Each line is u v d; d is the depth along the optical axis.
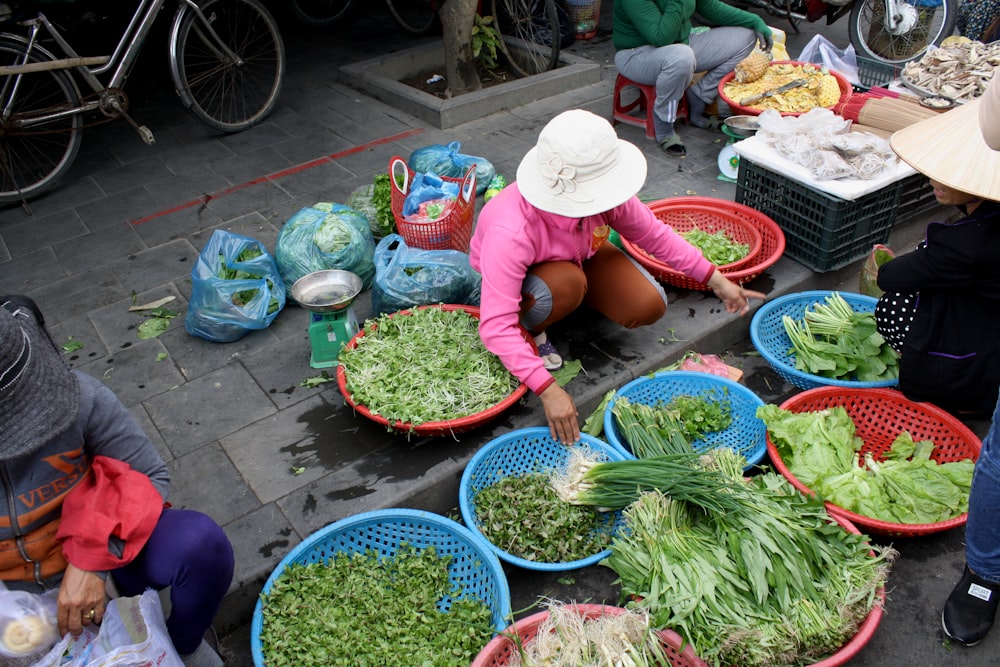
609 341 3.38
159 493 2.01
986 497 2.09
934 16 5.99
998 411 2.05
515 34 6.72
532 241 2.69
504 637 2.18
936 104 4.05
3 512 1.75
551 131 2.47
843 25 7.28
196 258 4.14
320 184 4.83
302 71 6.68
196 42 7.09
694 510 2.54
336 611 2.33
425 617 2.32
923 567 2.62
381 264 3.39
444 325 3.10
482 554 2.40
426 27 7.21
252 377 3.25
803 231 3.77
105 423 1.89
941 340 2.76
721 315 3.50
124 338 3.54
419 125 5.57
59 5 5.99
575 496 2.62
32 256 4.26
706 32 5.19
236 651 2.45
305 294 3.18
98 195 4.88
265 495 2.70
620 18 5.07
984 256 2.51
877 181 3.54
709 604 2.19
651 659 2.14
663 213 4.06
